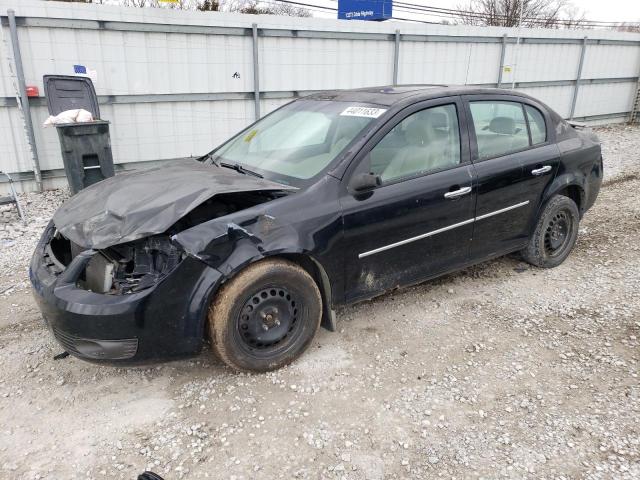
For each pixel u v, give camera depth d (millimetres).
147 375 3205
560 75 13641
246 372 3174
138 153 8398
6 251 5340
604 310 3965
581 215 4922
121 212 2949
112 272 2885
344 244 3260
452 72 11594
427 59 11070
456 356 3383
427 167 3658
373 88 4234
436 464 2486
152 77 8125
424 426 2740
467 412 2848
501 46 12164
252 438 2662
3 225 6129
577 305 4055
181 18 8055
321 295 3402
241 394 3008
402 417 2809
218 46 8539
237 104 9031
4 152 7375
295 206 3105
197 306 2836
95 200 3270
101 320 2682
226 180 3219
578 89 14195
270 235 2980
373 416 2816
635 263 4855
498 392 3016
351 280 3396
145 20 7793
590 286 4383
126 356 2795
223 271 2848
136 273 2887
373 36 10078
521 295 4234
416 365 3285
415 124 3639
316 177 3289
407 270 3664
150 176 3537
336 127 3674
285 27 9023
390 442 2629
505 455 2535
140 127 8289
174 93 8383
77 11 7293
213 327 2943
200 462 2510
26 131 7293
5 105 7203
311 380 3129
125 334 2734
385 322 3816
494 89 4211
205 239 2795
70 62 7461
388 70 10578
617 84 15148
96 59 7629
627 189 7695
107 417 2830
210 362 3342
